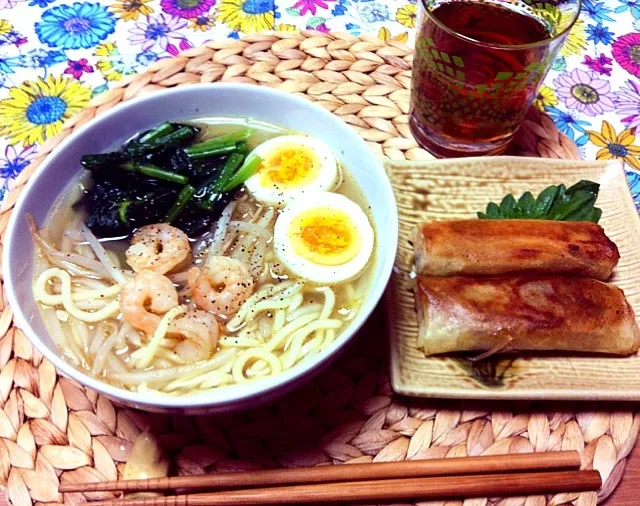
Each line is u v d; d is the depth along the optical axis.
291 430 0.27
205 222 0.30
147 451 0.25
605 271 0.31
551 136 0.37
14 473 0.25
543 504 0.25
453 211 0.33
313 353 0.27
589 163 0.35
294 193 0.31
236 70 0.37
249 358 0.27
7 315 0.29
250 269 0.29
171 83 0.37
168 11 0.44
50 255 0.27
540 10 0.34
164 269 0.28
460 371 0.28
